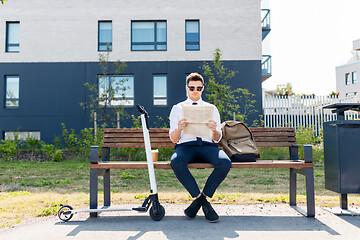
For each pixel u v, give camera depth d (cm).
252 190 470
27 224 287
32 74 1316
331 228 271
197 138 306
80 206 352
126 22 1337
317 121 1242
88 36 1327
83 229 270
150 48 1350
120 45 1329
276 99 1288
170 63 1325
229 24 1332
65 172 693
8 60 1318
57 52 1320
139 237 248
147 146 296
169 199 390
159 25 1357
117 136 348
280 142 351
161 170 707
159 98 1325
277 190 470
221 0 1338
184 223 286
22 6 1331
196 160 312
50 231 264
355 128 318
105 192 354
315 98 1265
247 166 297
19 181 559
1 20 1334
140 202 375
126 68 1322
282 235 253
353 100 1214
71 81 1313
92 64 1320
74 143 1186
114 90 1230
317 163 834
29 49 1320
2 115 1305
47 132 1298
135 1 1342
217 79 1293
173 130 309
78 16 1333
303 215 313
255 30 1327
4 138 1305
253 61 1320
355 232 260
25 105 1307
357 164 318
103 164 305
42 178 599
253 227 274
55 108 1305
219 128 318
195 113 289
